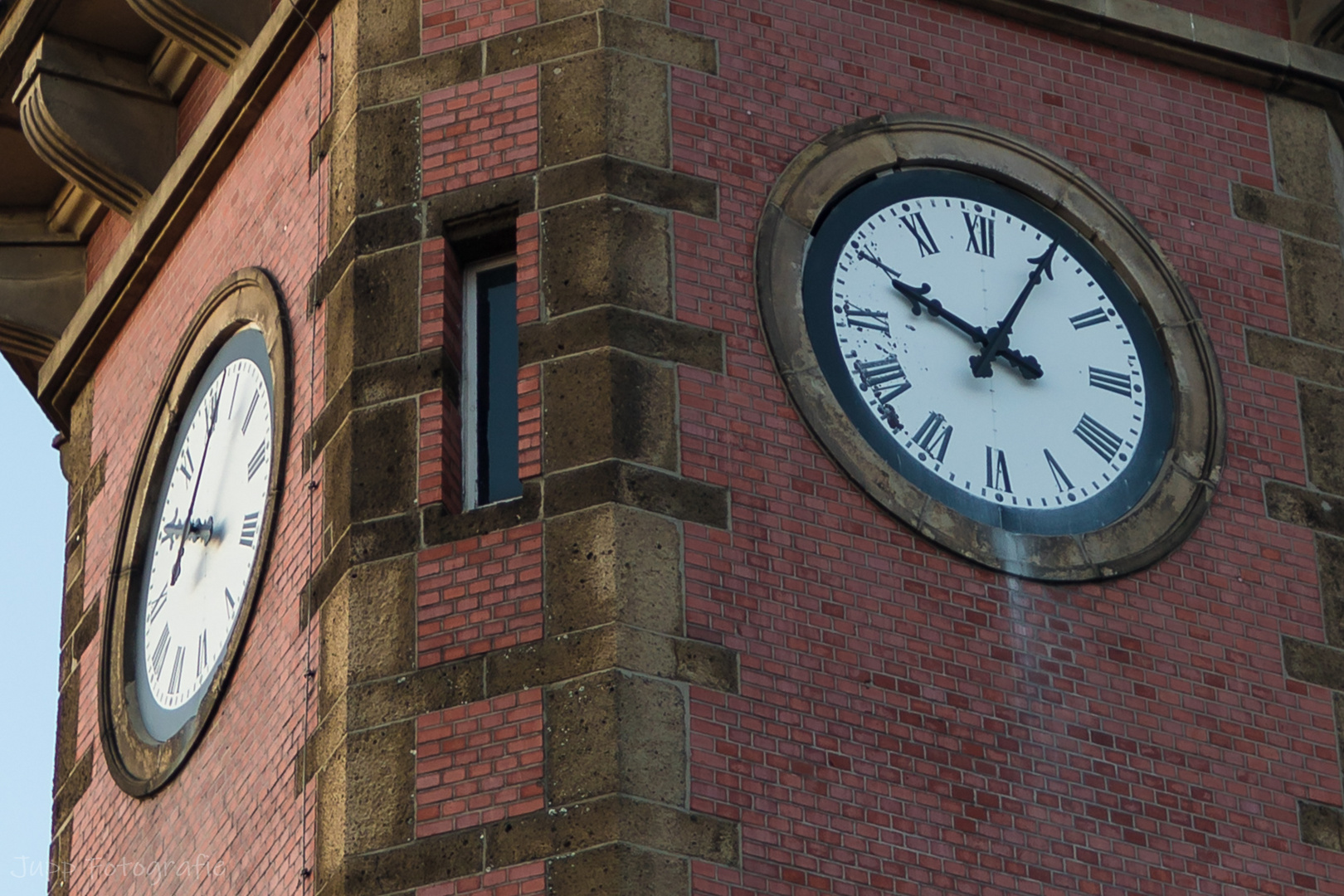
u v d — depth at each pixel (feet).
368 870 56.80
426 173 64.34
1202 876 60.03
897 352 63.26
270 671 62.90
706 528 59.00
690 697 56.90
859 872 56.59
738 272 62.23
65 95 74.84
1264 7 72.90
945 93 67.05
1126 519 63.36
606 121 63.16
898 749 58.23
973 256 65.36
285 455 65.05
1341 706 63.46
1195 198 68.85
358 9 67.41
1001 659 60.39
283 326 66.69
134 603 71.31
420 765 57.47
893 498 61.00
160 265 75.10
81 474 77.00
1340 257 70.03
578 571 58.18
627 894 54.49
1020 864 58.29
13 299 79.46
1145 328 66.44
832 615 59.16
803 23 66.18
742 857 55.72
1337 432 67.21
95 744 70.90
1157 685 61.72
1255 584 64.13
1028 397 64.18
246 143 71.82
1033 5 68.90
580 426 59.72
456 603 58.95
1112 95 69.21
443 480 60.70
